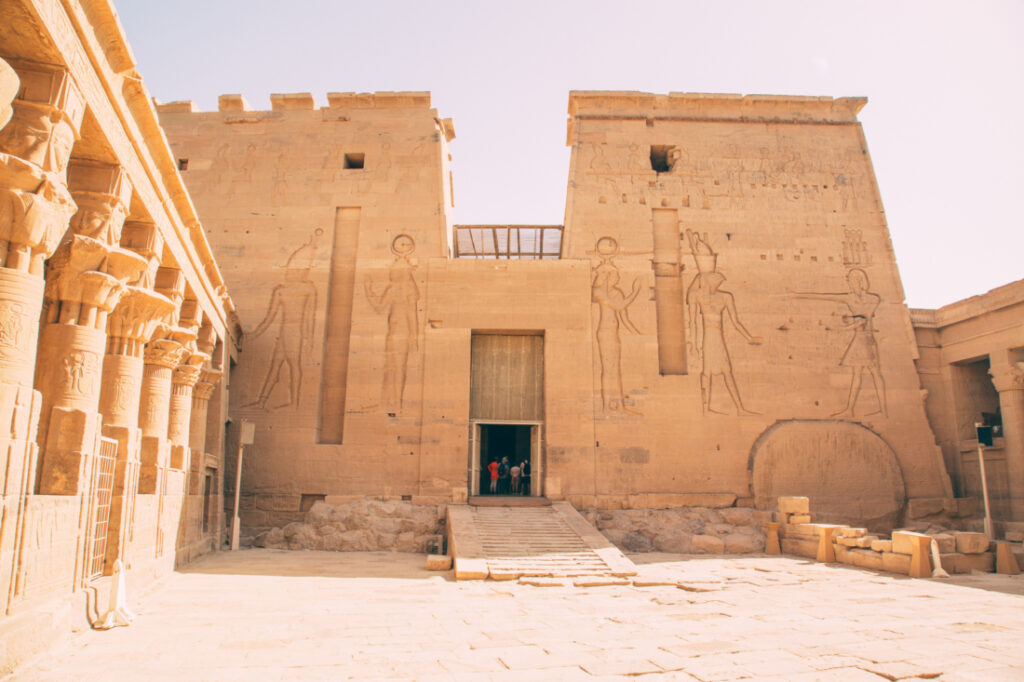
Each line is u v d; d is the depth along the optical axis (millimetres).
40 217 6961
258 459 20453
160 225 11016
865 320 22516
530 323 21531
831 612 10000
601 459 20734
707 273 22609
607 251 22609
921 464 21281
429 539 18000
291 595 11172
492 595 11625
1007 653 7477
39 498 6969
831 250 23109
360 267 22109
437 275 21859
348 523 18922
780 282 22672
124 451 9859
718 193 23484
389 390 21047
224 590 11477
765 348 22016
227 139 23438
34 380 8359
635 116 24125
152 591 10992
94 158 8805
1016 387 20141
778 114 24547
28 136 6910
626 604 10805
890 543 14516
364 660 7109
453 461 20469
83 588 8203
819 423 21219
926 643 7965
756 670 6789
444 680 6398
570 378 21156
